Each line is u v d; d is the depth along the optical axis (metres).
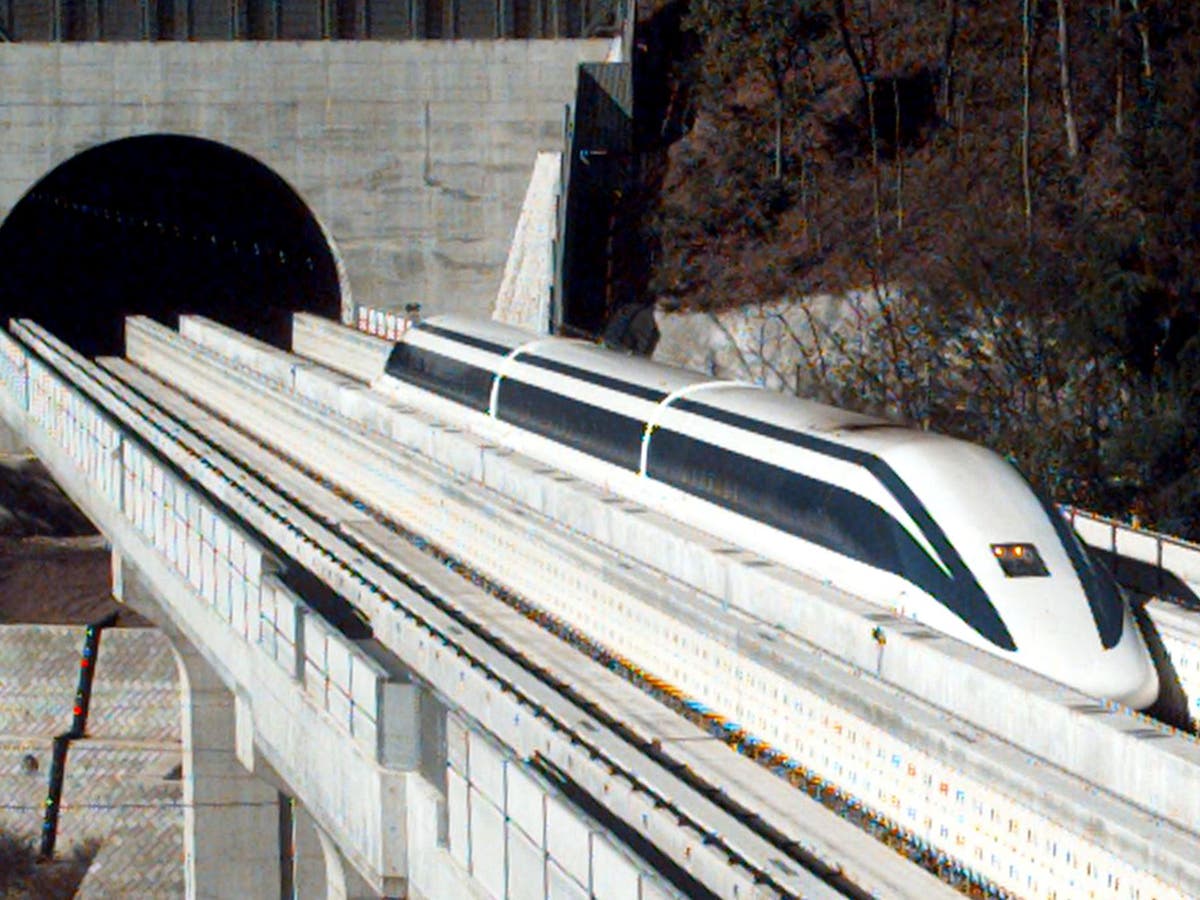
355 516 58.00
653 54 112.12
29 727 73.94
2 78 98.62
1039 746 31.22
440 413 64.81
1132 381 71.81
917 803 30.67
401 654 40.62
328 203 98.81
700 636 37.88
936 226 90.19
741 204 96.88
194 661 62.59
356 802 35.44
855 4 109.00
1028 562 37.47
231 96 98.62
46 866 71.06
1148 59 93.00
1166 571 44.75
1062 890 27.31
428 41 98.25
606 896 24.75
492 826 29.27
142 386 90.81
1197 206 73.69
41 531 98.62
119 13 99.81
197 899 62.81
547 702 34.06
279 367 81.75
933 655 34.16
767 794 31.64
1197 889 24.70
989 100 98.88
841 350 79.88
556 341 62.69
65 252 120.81
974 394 74.38
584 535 48.88
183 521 53.25
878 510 40.19
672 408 50.91
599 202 100.88
